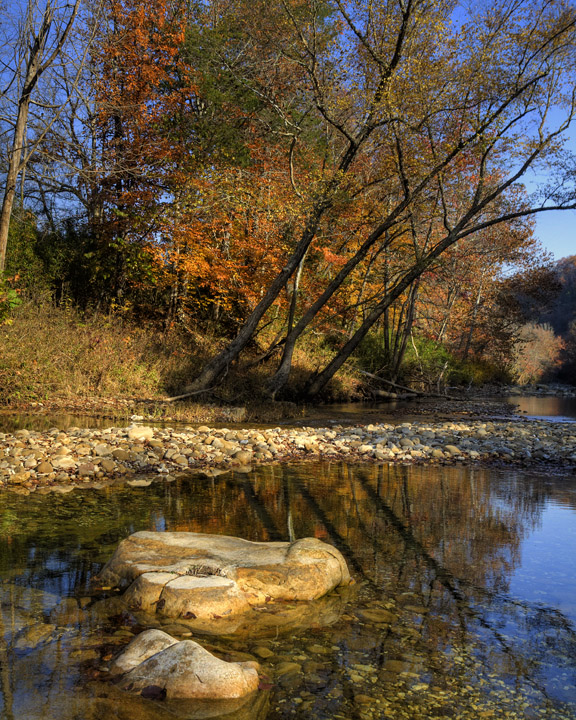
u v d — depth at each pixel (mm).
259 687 2471
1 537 4516
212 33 20141
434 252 16406
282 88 17938
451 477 7820
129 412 13023
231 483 6938
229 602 3246
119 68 19266
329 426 13203
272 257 18969
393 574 3984
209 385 15695
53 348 14844
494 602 3512
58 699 2307
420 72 14180
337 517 5512
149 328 20000
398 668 2674
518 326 38469
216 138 20078
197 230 19141
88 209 21344
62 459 7320
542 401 27328
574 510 6020
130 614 3162
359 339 17250
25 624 2990
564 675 2654
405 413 17156
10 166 15141
